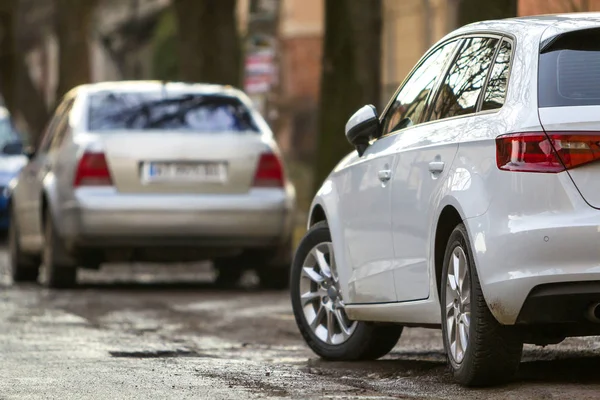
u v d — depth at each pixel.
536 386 17.28
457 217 17.69
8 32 94.31
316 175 41.28
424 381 18.23
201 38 60.12
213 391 17.48
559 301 16.16
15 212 39.59
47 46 146.25
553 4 33.47
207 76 60.03
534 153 16.33
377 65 40.91
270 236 34.28
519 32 17.53
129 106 34.88
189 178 33.84
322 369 20.02
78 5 75.44
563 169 16.19
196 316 29.14
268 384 18.17
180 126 34.41
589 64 16.84
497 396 16.66
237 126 34.78
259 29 60.97
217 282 38.84
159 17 119.19
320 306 21.61
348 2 40.69
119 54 127.81
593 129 16.20
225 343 24.28
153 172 33.72
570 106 16.44
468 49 18.56
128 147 33.69
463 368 17.27
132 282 39.06
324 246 21.58
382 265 19.50
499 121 16.84
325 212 21.34
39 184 36.75
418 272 18.47
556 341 17.23
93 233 33.47
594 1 33.38
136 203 33.47
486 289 16.56
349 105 40.72
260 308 30.75
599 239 15.97
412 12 75.88
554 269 16.12
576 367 19.06
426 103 19.12
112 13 127.38
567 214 16.14
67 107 37.03
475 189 16.88
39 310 30.28
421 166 18.33
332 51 40.94
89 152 33.69
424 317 18.48
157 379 18.75
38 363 20.78
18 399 16.91
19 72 96.00
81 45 75.50
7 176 57.59
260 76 52.78
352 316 20.62
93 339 24.58
